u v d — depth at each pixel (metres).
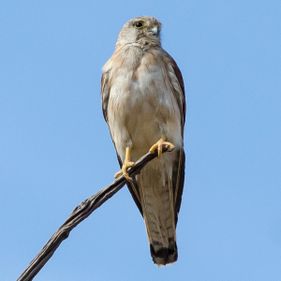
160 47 13.24
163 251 12.81
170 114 12.39
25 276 7.85
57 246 8.11
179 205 13.07
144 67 12.34
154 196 12.86
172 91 12.67
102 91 12.96
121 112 12.41
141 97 12.21
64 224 8.22
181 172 12.84
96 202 8.47
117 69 12.52
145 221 12.93
